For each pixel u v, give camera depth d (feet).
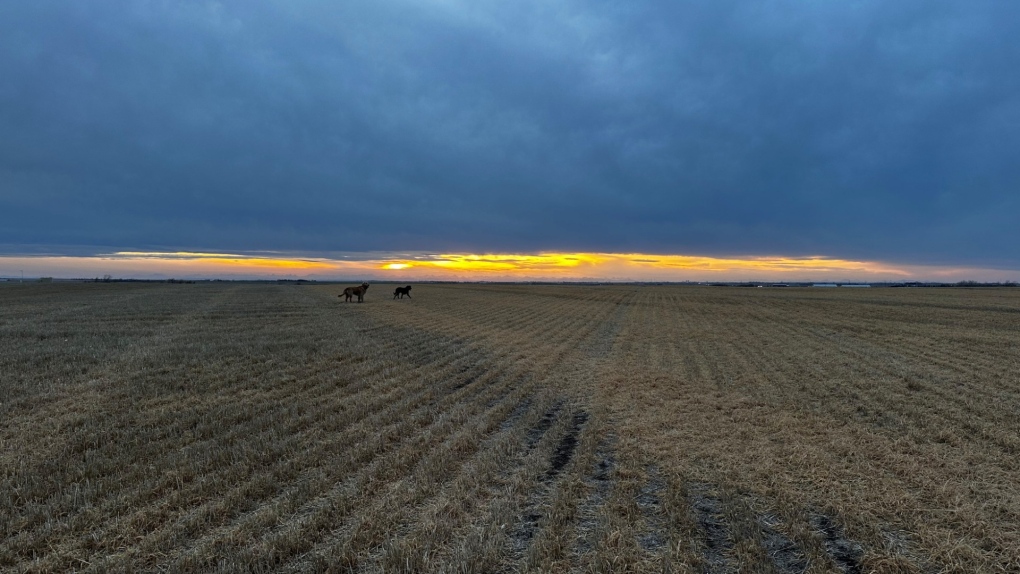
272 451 21.59
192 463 20.10
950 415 28.37
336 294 174.50
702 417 28.50
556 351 54.44
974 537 15.03
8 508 16.26
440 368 43.60
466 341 61.16
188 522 15.37
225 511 16.16
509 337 66.49
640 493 18.25
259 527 15.03
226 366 41.29
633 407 30.91
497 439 24.38
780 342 62.28
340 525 15.64
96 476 18.93
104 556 13.74
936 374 40.63
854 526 15.51
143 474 19.03
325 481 18.48
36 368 38.17
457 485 18.34
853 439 24.40
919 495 17.90
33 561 13.44
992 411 28.94
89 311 89.15
